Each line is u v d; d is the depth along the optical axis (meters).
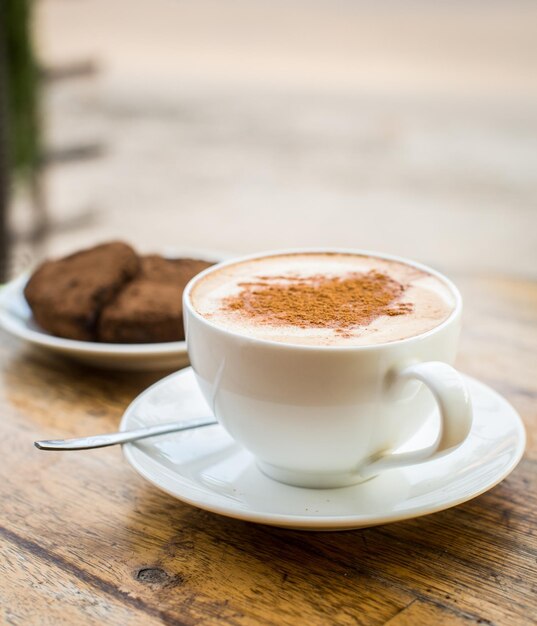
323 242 2.07
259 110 3.61
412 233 2.12
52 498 0.44
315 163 2.82
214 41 5.45
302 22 6.02
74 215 2.23
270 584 0.38
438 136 3.13
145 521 0.42
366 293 0.45
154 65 4.70
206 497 0.41
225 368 0.41
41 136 2.02
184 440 0.46
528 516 0.42
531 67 4.48
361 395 0.40
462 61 4.70
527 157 2.82
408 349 0.40
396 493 0.42
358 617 0.37
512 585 0.38
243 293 0.45
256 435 0.42
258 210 2.34
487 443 0.45
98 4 6.14
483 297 0.64
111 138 3.07
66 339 0.58
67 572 0.39
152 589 0.38
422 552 0.40
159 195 2.46
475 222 2.21
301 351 0.39
